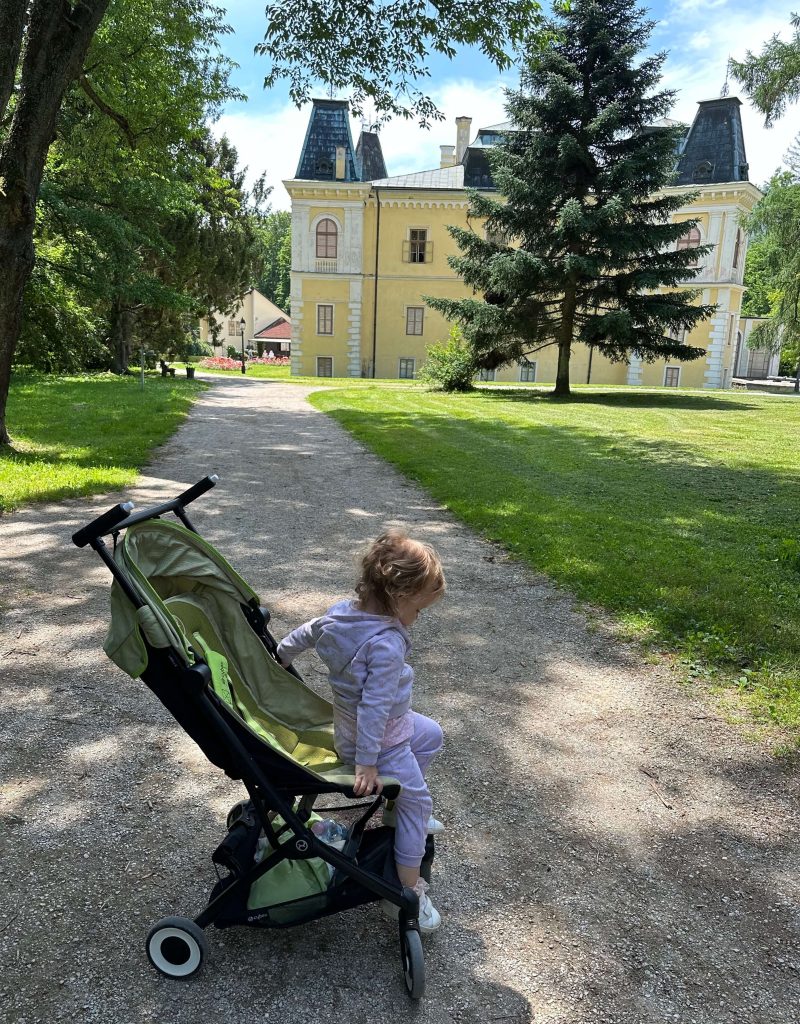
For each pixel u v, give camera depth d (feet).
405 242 145.28
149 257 99.86
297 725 8.76
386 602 7.59
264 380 117.29
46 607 17.19
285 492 30.76
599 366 147.95
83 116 52.95
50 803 10.31
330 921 8.51
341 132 143.54
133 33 45.29
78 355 97.81
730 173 134.31
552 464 38.29
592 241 81.51
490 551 23.22
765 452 43.47
